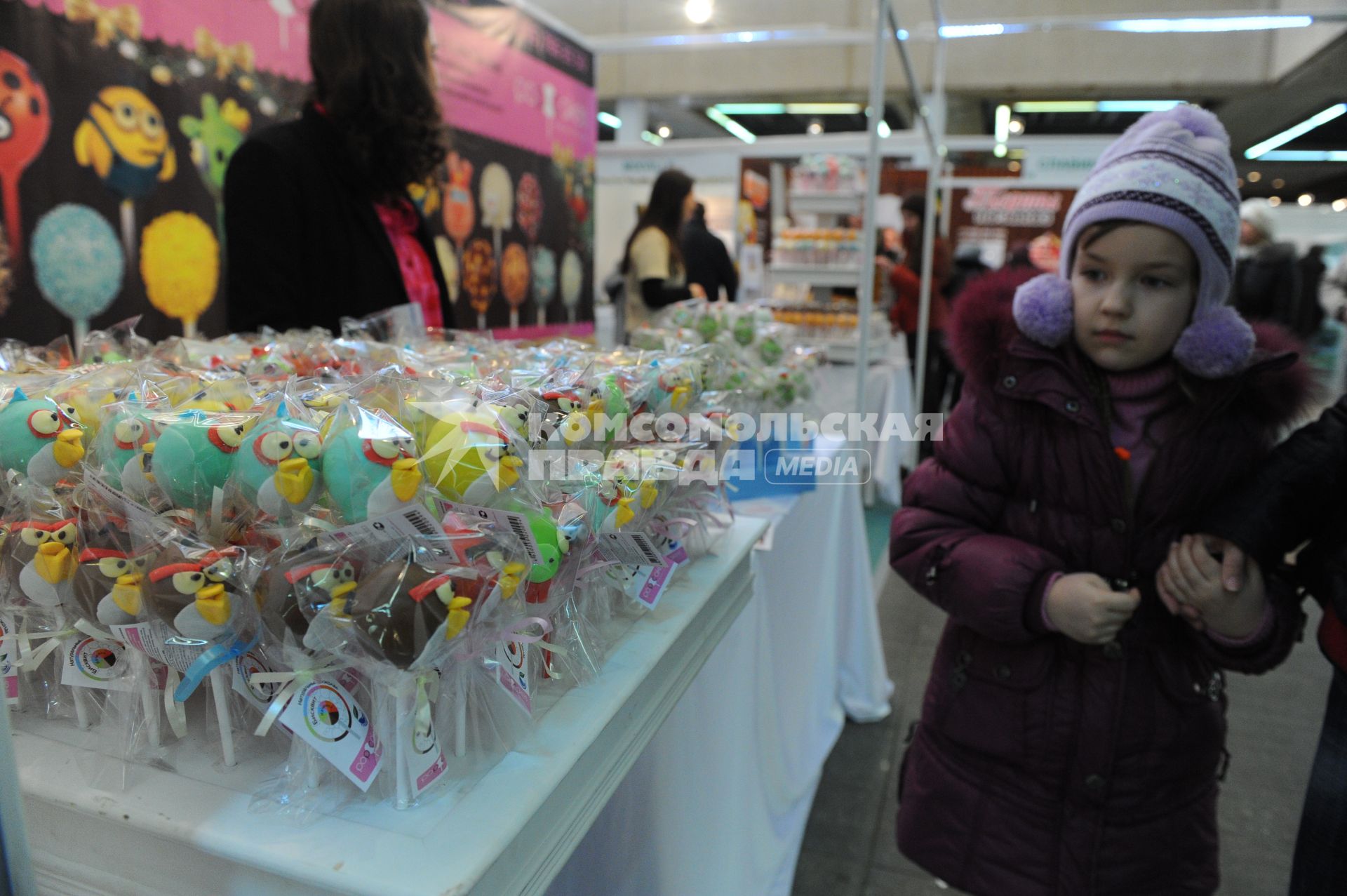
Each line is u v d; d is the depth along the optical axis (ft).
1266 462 3.39
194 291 7.46
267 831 1.57
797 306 12.53
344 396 2.20
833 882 5.73
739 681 4.06
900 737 7.56
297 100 8.38
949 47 29.32
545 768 1.78
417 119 4.93
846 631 7.72
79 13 6.36
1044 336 3.72
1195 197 3.24
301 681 1.64
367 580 1.65
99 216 6.63
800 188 14.92
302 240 4.80
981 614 3.72
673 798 3.36
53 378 2.50
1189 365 3.50
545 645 2.05
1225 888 5.72
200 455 1.95
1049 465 3.81
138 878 1.71
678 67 32.42
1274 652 3.37
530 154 12.42
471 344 4.23
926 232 13.94
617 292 19.02
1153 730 3.64
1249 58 27.43
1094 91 29.81
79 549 1.91
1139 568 3.67
